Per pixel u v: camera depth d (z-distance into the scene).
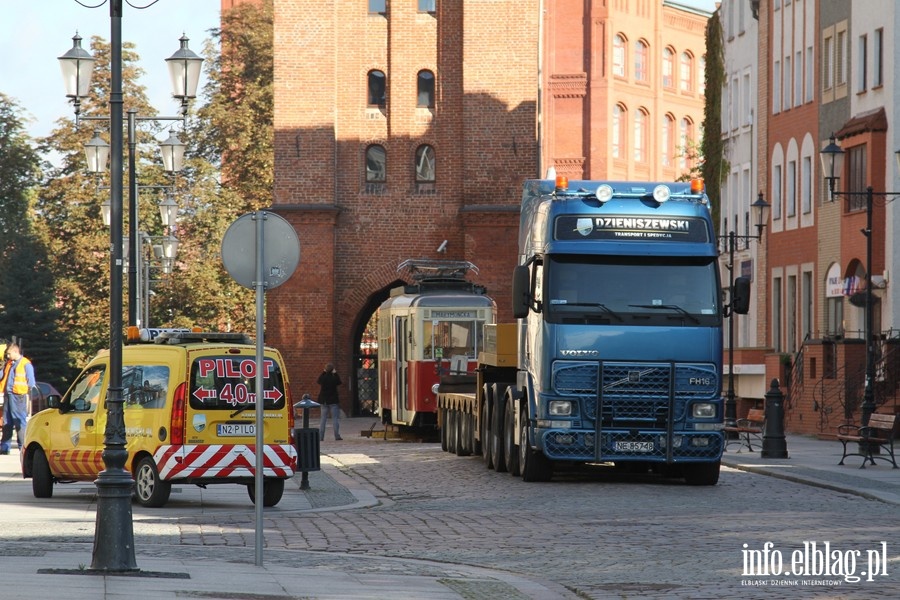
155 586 15.20
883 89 57.00
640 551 19.84
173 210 57.09
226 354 26.28
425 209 72.69
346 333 72.50
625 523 23.48
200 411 25.95
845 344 51.03
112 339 17.64
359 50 73.12
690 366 30.33
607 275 30.36
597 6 116.94
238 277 18.38
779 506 26.38
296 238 18.48
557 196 30.69
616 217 30.44
